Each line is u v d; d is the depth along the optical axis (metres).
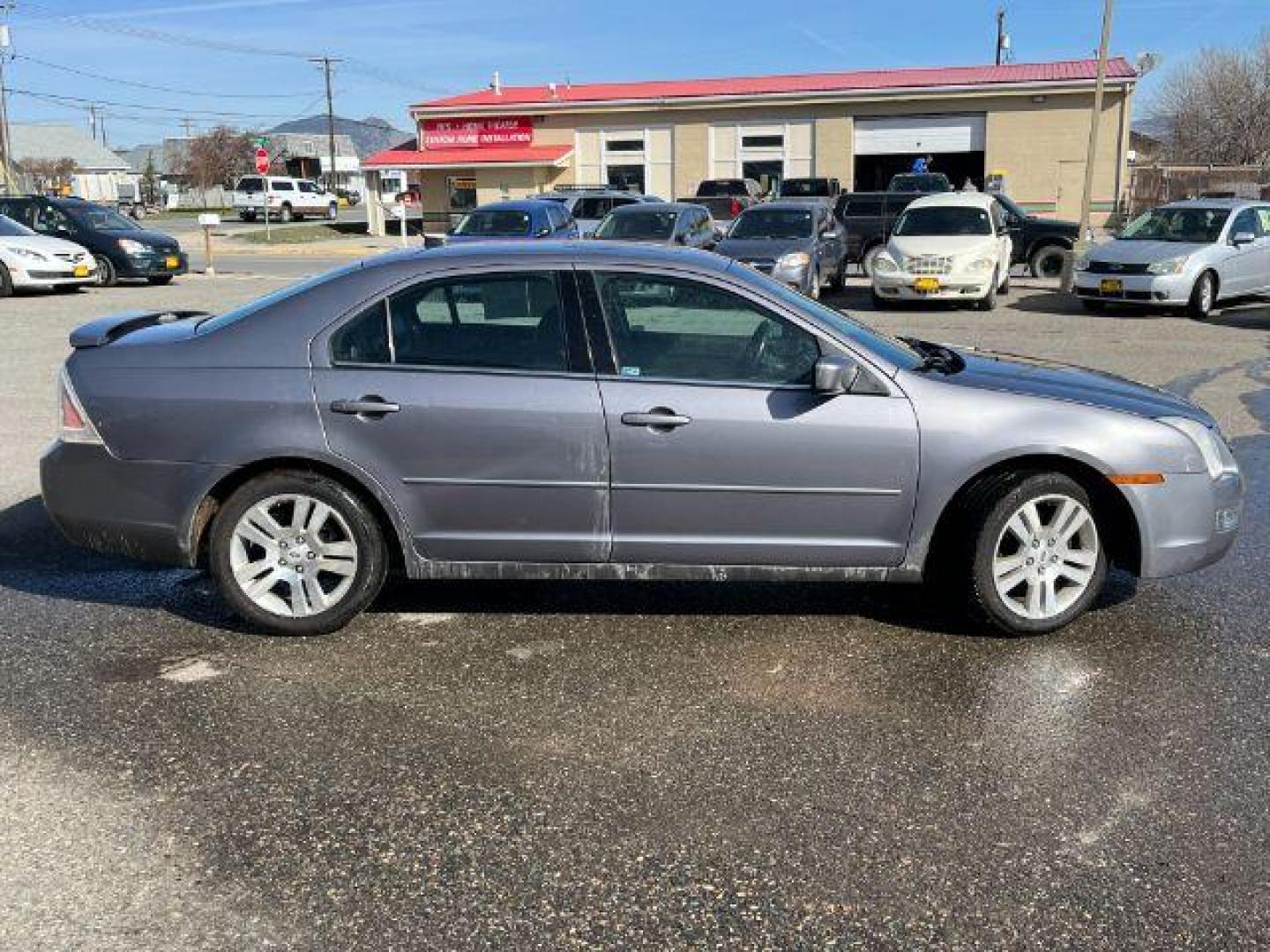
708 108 36.09
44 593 5.39
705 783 3.64
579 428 4.54
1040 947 2.86
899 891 3.08
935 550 4.84
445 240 18.03
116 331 5.04
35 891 3.08
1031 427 4.57
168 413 4.65
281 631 4.80
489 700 4.23
